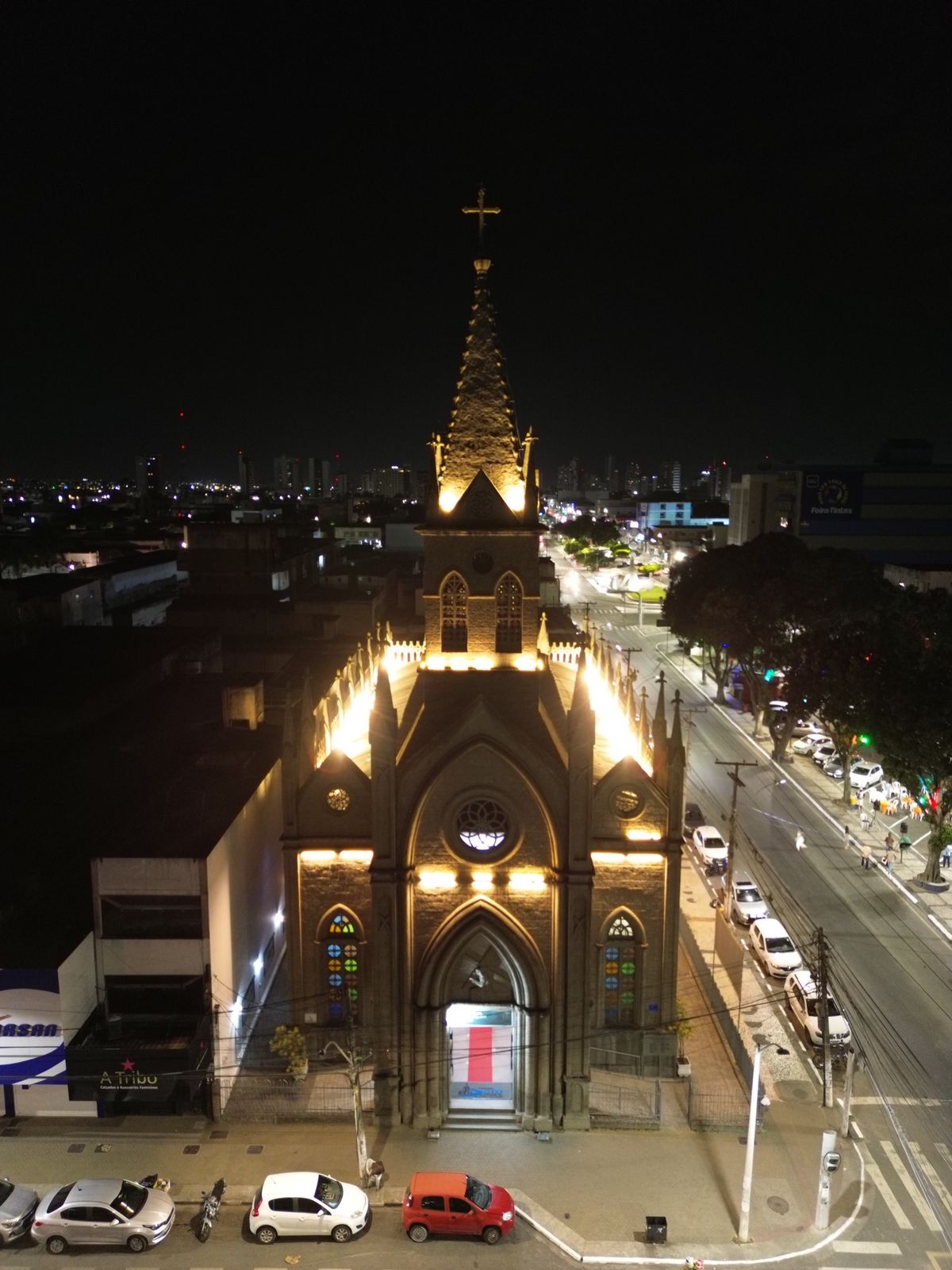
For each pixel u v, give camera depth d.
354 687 56.16
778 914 53.44
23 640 89.31
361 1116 34.22
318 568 147.50
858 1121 36.78
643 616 156.12
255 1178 33.66
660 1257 30.06
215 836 37.84
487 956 37.22
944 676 53.78
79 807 52.16
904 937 50.97
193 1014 36.59
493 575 37.00
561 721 38.59
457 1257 30.16
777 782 77.25
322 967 38.75
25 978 34.62
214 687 76.81
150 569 126.06
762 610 82.12
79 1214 30.28
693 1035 42.66
